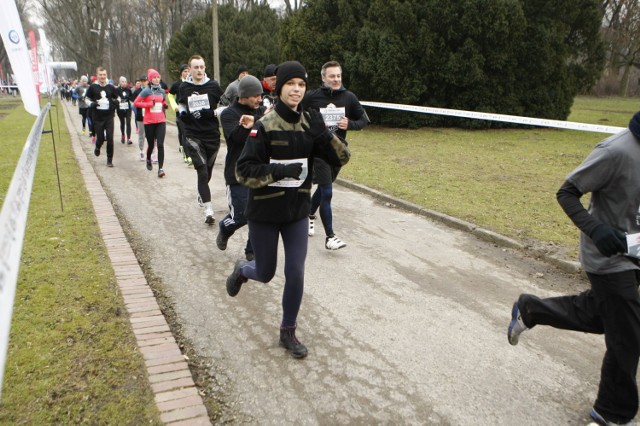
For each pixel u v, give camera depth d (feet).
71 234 17.13
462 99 52.65
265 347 11.01
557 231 19.04
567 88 54.75
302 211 10.25
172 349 10.37
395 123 54.19
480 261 16.72
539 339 11.76
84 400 8.63
